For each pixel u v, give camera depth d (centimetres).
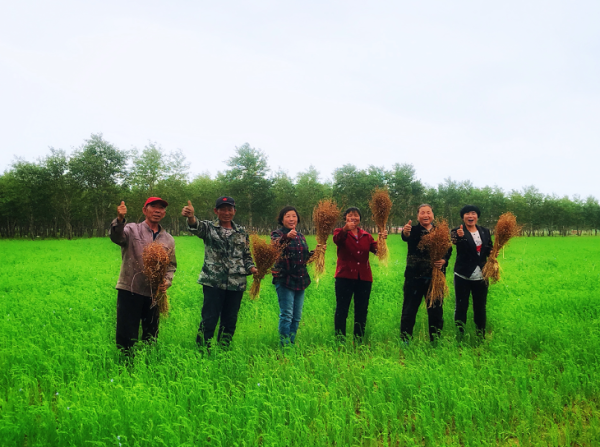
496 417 358
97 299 849
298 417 331
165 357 484
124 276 496
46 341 533
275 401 365
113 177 5828
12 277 1227
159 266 484
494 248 605
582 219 8956
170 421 334
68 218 5538
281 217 591
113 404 352
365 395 401
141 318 530
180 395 376
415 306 588
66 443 309
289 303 563
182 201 5947
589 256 2147
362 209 6384
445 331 604
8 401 366
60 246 3066
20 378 405
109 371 453
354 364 470
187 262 1762
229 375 439
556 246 3234
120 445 290
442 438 320
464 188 7825
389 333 611
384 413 355
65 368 454
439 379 406
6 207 5369
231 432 323
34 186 5438
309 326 635
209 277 516
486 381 414
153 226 532
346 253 601
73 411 329
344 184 6700
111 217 6269
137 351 477
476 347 552
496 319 673
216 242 526
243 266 546
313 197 6862
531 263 1705
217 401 358
